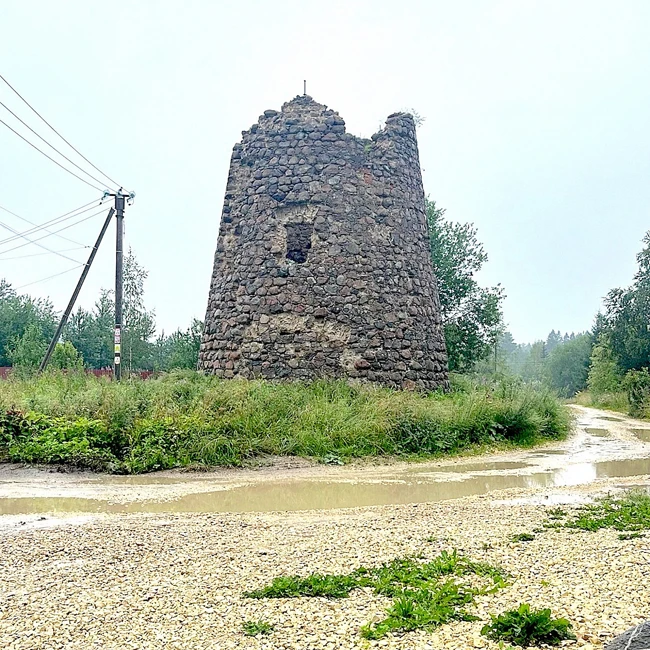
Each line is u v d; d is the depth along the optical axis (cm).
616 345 4047
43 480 1060
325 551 598
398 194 1889
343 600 470
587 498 895
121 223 2102
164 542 638
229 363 1781
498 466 1257
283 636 407
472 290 2984
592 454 1476
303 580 507
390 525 710
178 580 515
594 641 388
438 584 496
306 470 1174
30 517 776
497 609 444
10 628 421
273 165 1833
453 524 709
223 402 1385
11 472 1117
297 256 1777
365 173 1842
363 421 1392
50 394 1505
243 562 566
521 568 534
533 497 905
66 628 421
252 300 1773
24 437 1224
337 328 1727
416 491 987
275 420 1373
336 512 806
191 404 1376
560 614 428
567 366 9056
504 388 1922
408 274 1866
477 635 403
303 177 1806
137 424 1240
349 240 1777
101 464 1146
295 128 1839
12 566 559
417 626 418
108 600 470
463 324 2964
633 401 3216
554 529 683
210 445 1204
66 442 1199
